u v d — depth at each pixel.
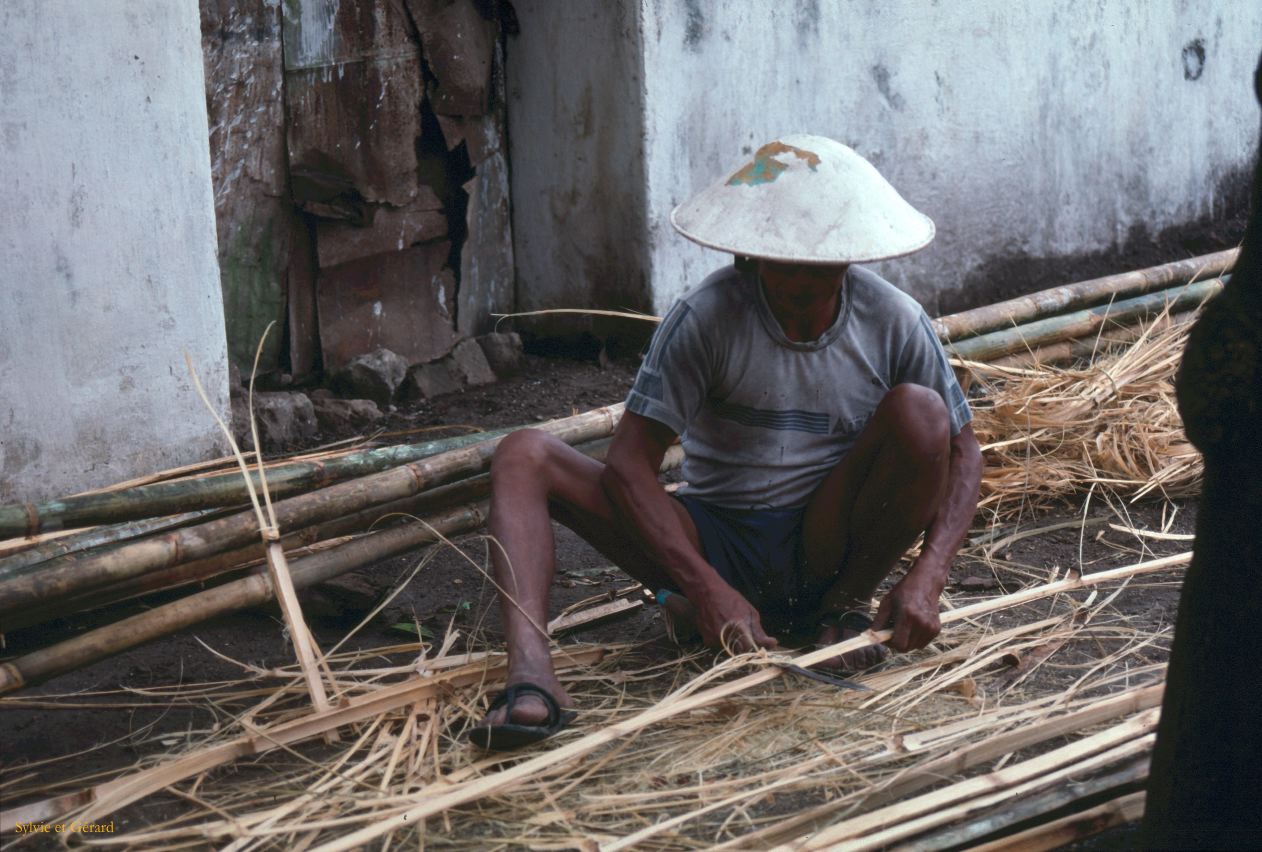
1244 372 1.74
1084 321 5.42
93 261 3.96
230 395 4.92
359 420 5.12
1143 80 7.19
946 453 2.79
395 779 2.58
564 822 2.38
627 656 3.07
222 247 5.11
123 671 3.15
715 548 3.01
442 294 5.82
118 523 3.30
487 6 5.68
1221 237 7.66
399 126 5.49
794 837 2.31
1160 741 1.92
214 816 2.46
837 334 2.87
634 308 5.66
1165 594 3.51
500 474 2.86
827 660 2.93
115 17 3.90
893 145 6.23
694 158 5.58
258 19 5.02
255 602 3.24
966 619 3.30
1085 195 7.11
